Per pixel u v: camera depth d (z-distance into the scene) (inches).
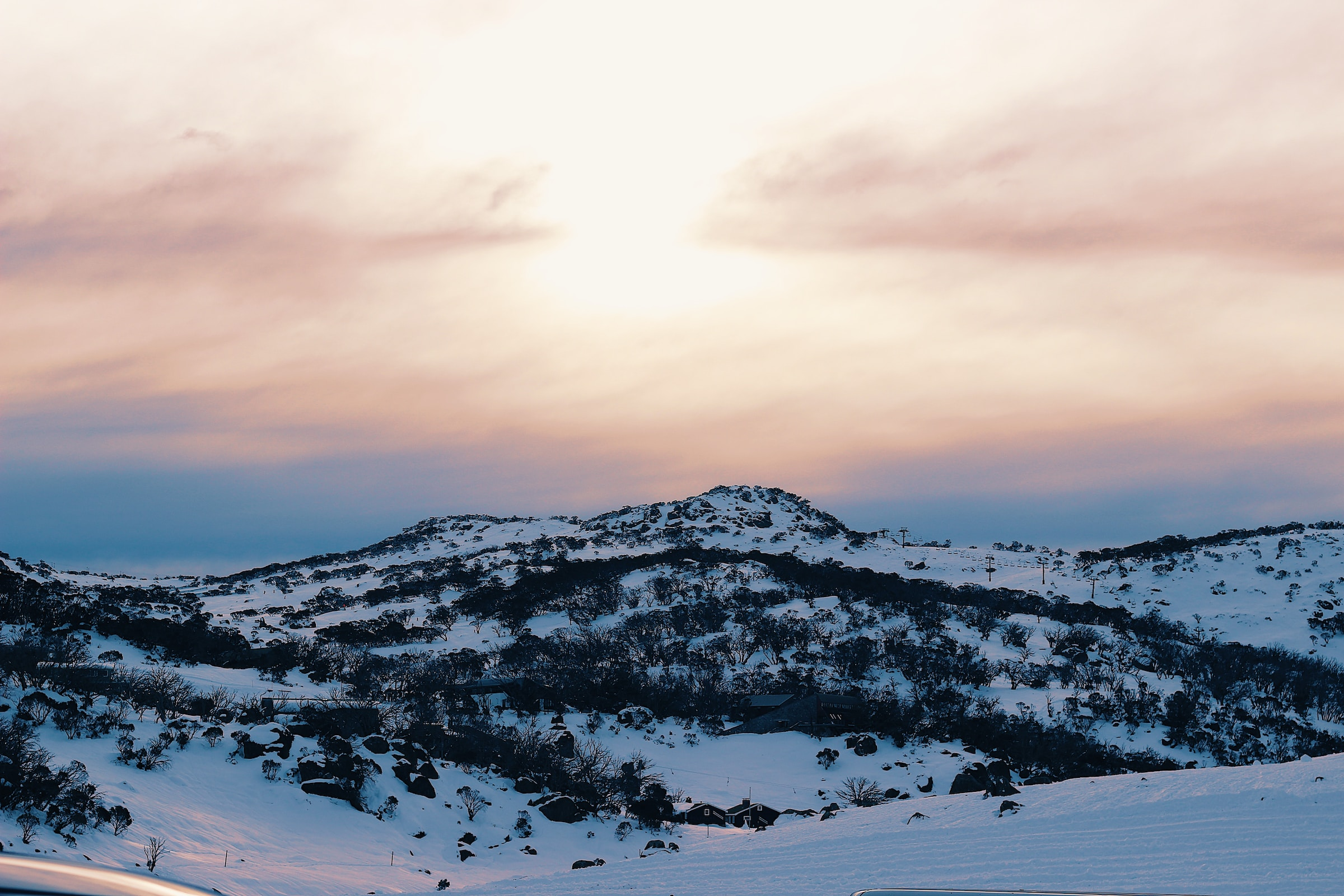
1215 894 867.4
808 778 3034.0
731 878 1099.9
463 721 2965.1
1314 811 1086.4
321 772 2005.4
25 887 197.6
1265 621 7022.6
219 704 2883.9
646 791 2561.5
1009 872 998.4
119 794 1705.2
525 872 1780.3
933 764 3181.6
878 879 1021.8
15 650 2689.5
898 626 5329.7
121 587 7298.2
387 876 1637.6
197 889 221.0
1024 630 5639.8
